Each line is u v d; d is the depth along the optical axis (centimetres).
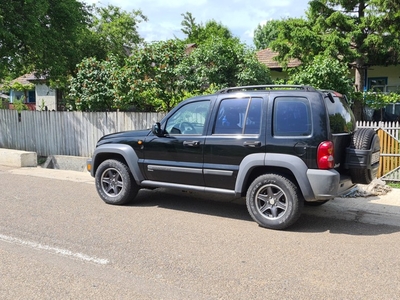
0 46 1445
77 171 1093
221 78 1171
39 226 569
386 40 1237
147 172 666
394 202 704
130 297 361
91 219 607
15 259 449
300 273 415
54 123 1300
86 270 420
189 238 522
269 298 361
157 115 1105
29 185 868
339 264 440
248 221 605
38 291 372
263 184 561
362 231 561
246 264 438
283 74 1786
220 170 589
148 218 616
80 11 1838
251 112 576
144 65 1205
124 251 474
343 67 1051
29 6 1411
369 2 1211
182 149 623
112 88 1237
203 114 621
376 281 398
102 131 1204
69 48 1738
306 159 530
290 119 548
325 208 674
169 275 408
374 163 582
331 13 1298
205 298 360
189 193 793
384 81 1717
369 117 1481
